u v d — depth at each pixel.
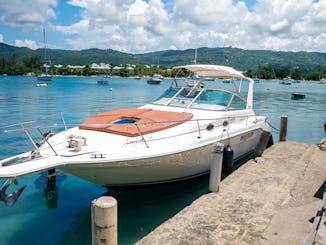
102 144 5.21
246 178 5.88
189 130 6.09
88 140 5.38
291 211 4.52
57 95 28.58
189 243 3.68
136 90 40.28
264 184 5.59
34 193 6.18
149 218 5.27
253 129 7.75
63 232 4.84
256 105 25.89
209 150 6.19
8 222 5.07
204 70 7.75
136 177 5.38
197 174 6.30
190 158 5.78
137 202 5.84
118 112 6.88
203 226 4.07
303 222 4.18
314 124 16.58
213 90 7.54
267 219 4.27
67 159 4.66
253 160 7.16
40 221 5.14
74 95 29.19
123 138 5.42
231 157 6.57
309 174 6.21
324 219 3.95
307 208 4.61
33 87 40.56
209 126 6.52
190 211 4.48
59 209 5.55
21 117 14.82
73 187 6.49
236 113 7.36
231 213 4.44
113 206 2.96
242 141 7.44
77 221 5.17
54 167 4.49
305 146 8.72
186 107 7.25
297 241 3.72
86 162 4.63
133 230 4.89
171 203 5.82
